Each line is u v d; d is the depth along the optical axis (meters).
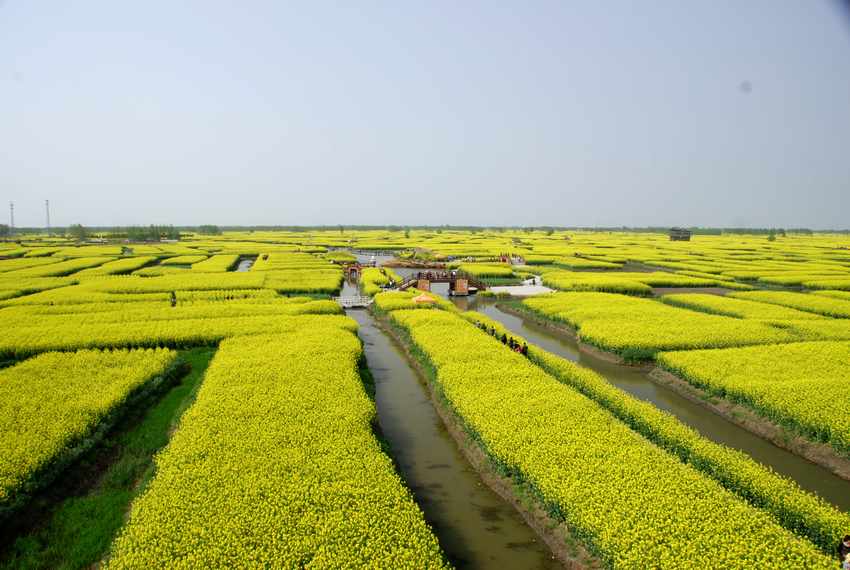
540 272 104.75
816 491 22.58
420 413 31.08
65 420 25.34
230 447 22.11
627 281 80.75
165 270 95.44
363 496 18.59
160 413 29.61
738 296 69.38
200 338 43.62
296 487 18.92
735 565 14.85
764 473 20.86
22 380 31.69
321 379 31.03
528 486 20.89
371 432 25.00
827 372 33.69
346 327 47.97
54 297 64.00
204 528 16.52
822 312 58.66
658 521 16.97
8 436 23.47
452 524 20.14
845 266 106.38
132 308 57.69
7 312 54.84
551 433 23.73
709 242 197.00
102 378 32.03
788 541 16.02
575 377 33.00
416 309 56.69
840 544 16.41
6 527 18.56
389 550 15.91
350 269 98.94
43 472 21.38
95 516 19.77
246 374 31.98
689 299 64.88
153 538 16.27
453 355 36.53
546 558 18.22
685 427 25.34
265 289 73.38
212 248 158.88
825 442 25.19
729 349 39.59
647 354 40.75
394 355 43.78
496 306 70.38
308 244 180.38
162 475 20.06
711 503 17.97
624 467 20.52
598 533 16.77
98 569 16.83
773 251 149.00
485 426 24.56
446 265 109.69
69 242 182.12
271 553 15.49
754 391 29.70
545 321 56.78
